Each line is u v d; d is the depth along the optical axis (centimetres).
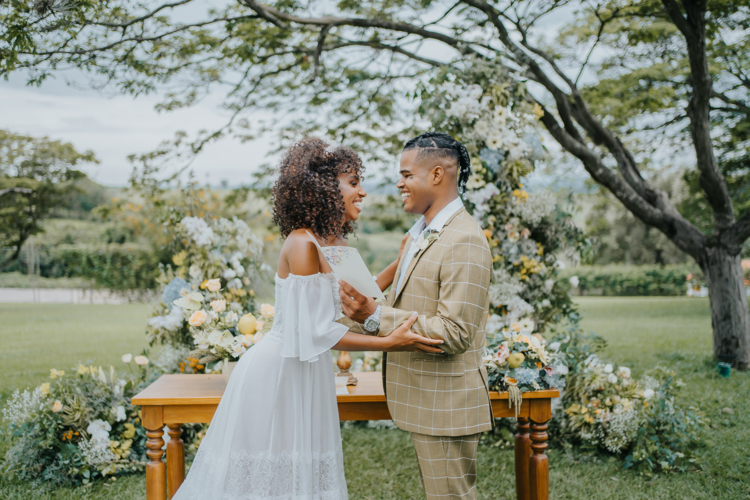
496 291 336
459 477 173
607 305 1459
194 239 319
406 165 180
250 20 561
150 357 355
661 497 271
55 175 1506
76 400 291
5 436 330
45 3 373
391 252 788
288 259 170
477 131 337
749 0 541
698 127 585
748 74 654
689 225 631
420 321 162
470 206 348
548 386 217
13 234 1595
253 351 178
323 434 173
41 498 263
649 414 317
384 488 288
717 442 343
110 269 1695
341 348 164
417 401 174
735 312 607
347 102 666
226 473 164
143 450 304
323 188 167
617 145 633
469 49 386
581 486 285
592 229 2089
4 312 1249
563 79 590
